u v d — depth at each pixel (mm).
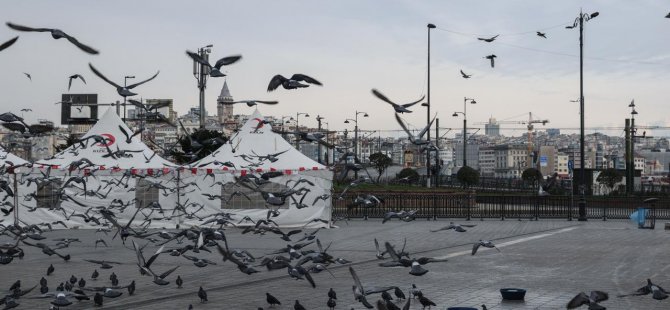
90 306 13148
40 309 12867
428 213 40469
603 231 33344
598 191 63000
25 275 17516
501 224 37656
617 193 58875
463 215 42250
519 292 13977
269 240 27016
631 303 13828
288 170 32000
